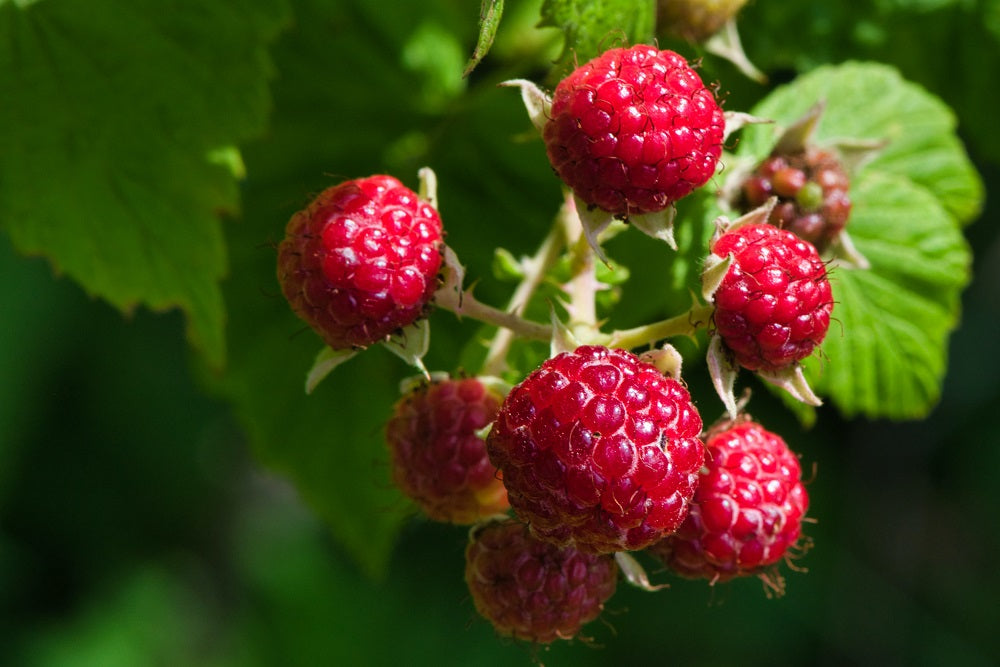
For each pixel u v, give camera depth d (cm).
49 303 43
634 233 24
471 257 26
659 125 21
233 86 23
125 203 23
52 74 23
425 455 22
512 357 23
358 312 21
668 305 24
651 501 21
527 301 23
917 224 24
